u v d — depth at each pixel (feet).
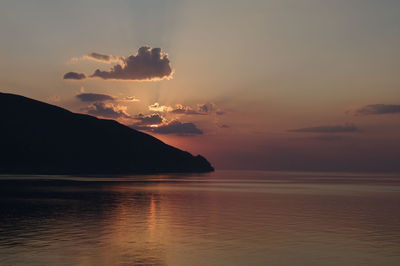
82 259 66.80
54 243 79.41
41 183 332.80
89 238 84.94
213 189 281.33
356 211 141.79
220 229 98.63
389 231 96.78
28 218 116.37
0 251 72.08
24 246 76.38
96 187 282.15
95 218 117.19
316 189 299.58
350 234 92.12
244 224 107.34
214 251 73.87
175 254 71.15
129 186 302.66
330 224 108.27
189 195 217.15
